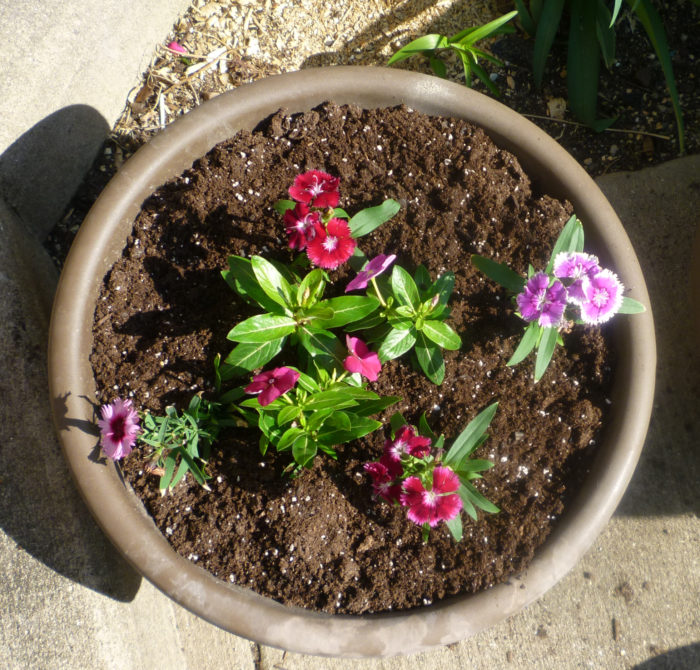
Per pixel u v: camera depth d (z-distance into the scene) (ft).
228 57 2.66
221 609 1.90
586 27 2.51
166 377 2.08
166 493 2.03
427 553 2.03
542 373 1.98
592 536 1.98
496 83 2.68
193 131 2.07
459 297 2.14
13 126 2.23
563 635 2.51
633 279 2.05
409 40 2.68
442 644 1.92
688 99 2.68
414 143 2.17
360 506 2.06
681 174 2.68
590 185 2.11
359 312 1.94
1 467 2.10
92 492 1.92
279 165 2.16
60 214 2.54
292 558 2.02
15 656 1.98
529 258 2.12
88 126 2.48
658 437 2.59
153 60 2.64
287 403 1.95
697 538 2.55
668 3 2.69
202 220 2.13
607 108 2.68
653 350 2.04
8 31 2.13
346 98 2.14
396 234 2.15
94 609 2.08
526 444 2.08
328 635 1.90
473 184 2.16
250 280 1.99
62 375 1.97
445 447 2.07
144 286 2.11
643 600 2.52
